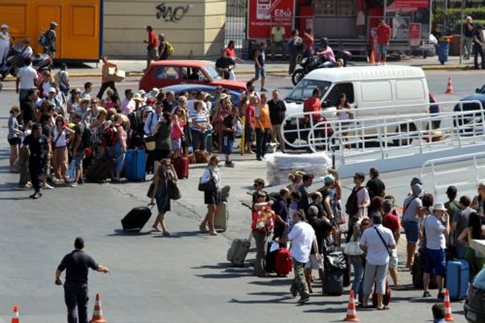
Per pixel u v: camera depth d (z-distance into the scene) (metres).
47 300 48.59
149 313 47.25
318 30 123.25
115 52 120.19
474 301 44.31
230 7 136.38
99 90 97.94
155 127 71.50
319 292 52.28
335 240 56.69
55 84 81.12
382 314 48.88
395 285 53.31
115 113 71.69
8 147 79.88
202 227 61.28
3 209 64.06
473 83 113.56
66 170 70.62
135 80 108.38
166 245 58.72
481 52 122.19
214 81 90.12
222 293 51.00
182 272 54.09
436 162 65.00
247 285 52.56
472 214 52.81
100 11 111.25
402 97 82.56
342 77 81.25
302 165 69.12
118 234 60.28
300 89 82.44
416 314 48.97
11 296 48.97
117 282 51.91
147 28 109.81
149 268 54.44
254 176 74.06
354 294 48.78
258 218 53.88
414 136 76.50
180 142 72.81
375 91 81.69
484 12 143.00
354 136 74.94
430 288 53.62
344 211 65.06
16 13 108.81
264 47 106.25
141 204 66.38
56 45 110.44
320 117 78.81
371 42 123.19
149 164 72.38
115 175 71.62
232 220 64.06
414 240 56.03
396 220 52.81
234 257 55.16
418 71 83.31
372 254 49.53
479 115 87.62
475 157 65.94
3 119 88.25
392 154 73.19
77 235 59.62
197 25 121.06
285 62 121.88
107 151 71.25
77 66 112.88
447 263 51.88
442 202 64.88
